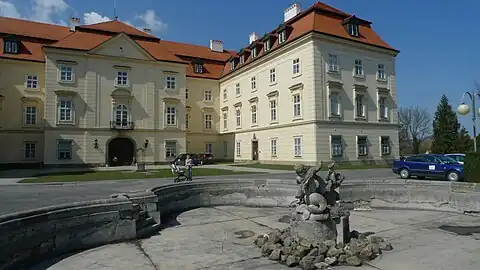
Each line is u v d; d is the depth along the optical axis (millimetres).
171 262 6043
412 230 8234
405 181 11461
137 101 39750
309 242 6367
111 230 7422
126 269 5707
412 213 10516
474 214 9984
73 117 36375
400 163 21703
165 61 41500
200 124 49781
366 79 36000
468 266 5641
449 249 6613
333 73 33469
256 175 23812
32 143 39781
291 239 6602
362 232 8039
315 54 32500
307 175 6973
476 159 16984
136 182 20094
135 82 39781
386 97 37438
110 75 38438
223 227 8828
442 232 8023
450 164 19469
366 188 11578
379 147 36188
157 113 40906
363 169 29203
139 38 42469
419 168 20578
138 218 8016
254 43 41875
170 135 41406
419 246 6836
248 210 11359
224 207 11992
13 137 38844
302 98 33500
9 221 5664
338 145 33125
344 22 35281
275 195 12172
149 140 40125
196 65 50750
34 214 6180
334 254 5953
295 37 34062
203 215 10461
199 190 12008
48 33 43469
